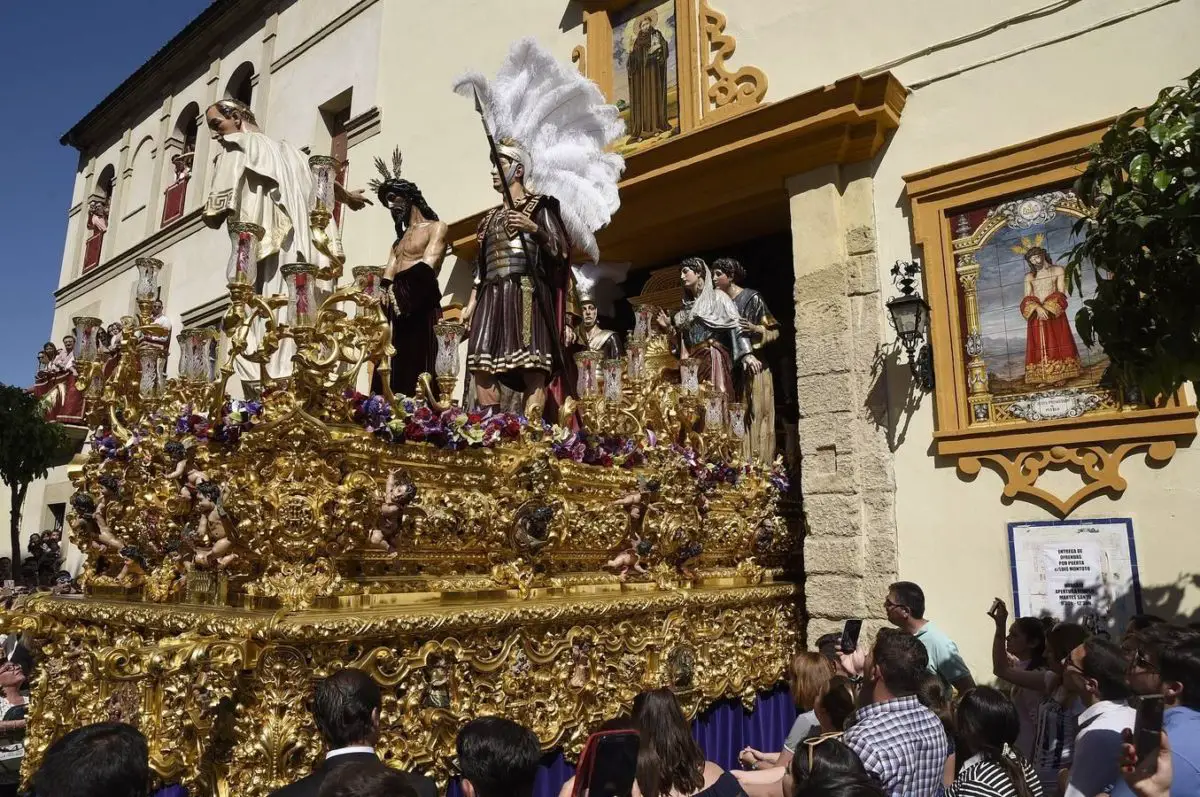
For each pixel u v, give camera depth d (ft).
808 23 26.08
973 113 22.49
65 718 16.08
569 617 15.67
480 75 21.76
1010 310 21.09
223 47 52.16
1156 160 12.62
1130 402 19.12
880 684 11.75
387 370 14.74
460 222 32.99
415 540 14.58
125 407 17.40
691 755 10.66
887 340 22.66
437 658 13.70
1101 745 10.51
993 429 20.54
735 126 24.94
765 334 25.96
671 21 29.32
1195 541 17.84
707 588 20.06
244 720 11.74
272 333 13.74
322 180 16.05
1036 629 16.53
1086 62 21.04
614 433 19.24
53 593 18.48
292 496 12.82
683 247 30.96
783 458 25.73
